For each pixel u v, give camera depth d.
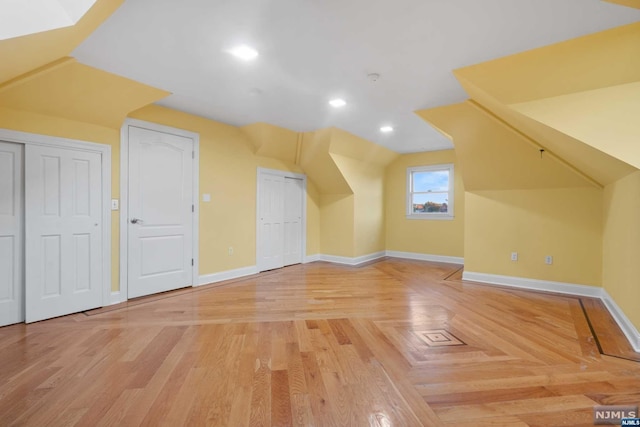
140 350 2.28
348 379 1.91
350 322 2.88
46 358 2.15
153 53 2.43
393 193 6.77
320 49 2.37
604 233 3.59
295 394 1.75
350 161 5.69
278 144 5.06
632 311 2.50
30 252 2.79
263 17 1.97
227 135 4.55
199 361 2.12
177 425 1.49
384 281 4.53
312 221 6.19
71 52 2.40
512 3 1.82
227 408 1.62
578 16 1.94
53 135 2.91
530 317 3.02
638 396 1.74
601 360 2.17
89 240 3.18
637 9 1.81
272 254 5.36
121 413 1.58
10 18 1.60
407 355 2.23
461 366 2.08
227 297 3.69
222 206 4.52
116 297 3.41
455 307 3.33
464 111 3.51
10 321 2.73
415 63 2.58
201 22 2.02
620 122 2.17
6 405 1.63
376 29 2.10
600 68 2.17
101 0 1.62
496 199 4.36
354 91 3.19
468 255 4.59
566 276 3.91
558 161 3.49
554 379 1.92
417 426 1.50
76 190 3.08
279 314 3.10
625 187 2.72
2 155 2.68
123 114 3.26
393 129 4.66
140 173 3.60
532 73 2.41
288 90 3.17
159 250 3.81
